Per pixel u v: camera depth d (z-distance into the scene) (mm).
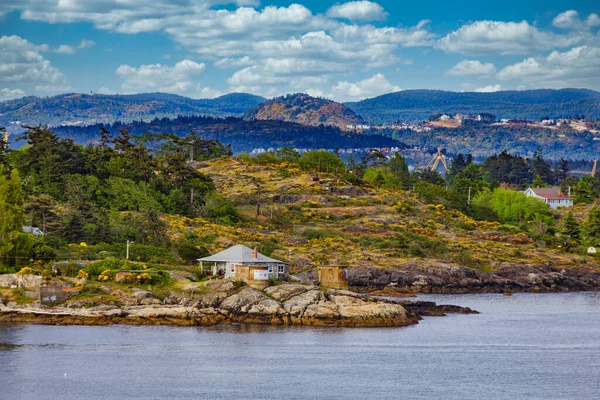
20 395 185375
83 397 184875
